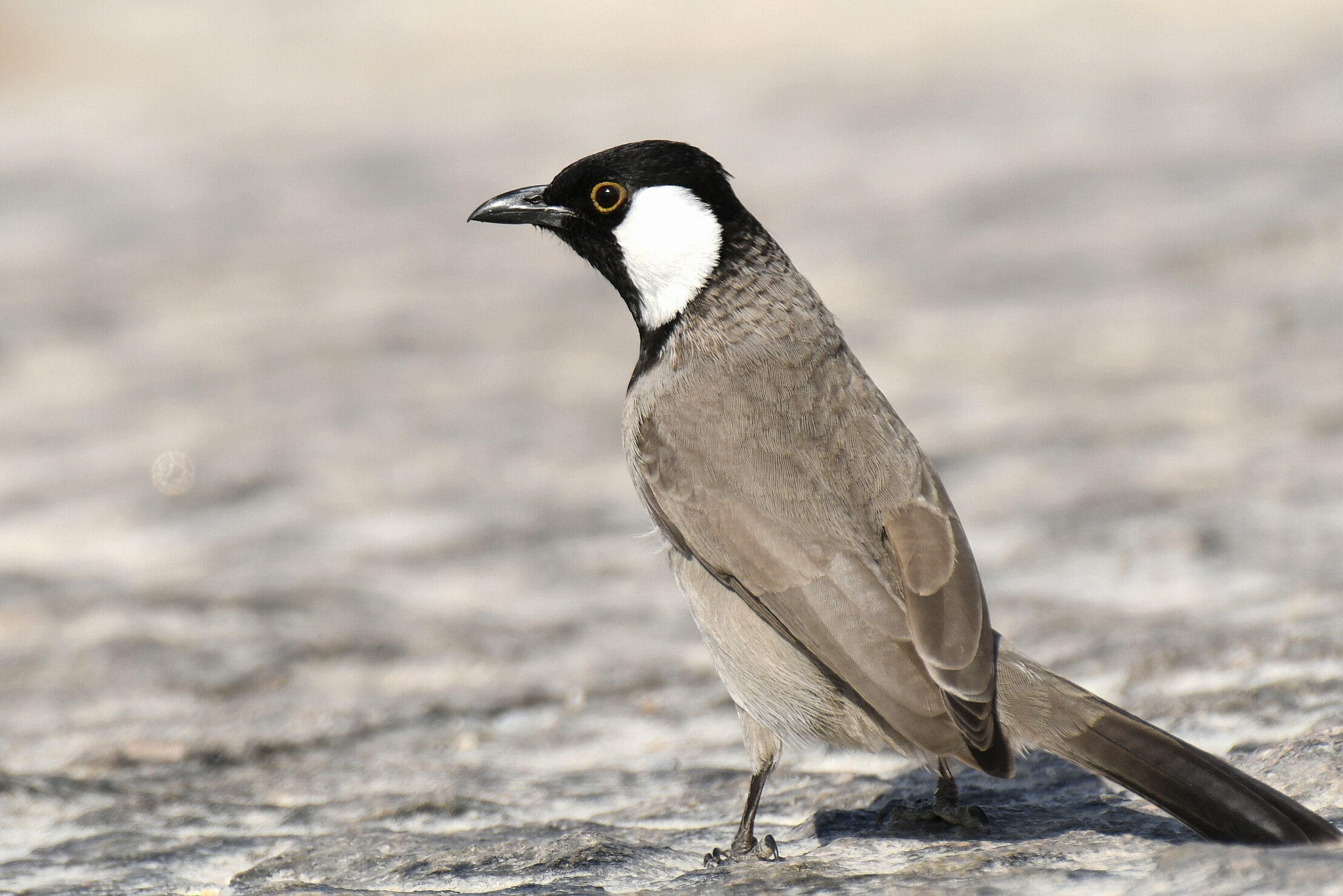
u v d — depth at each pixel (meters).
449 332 21.95
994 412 16.44
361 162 36.09
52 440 17.47
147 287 25.41
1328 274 20.52
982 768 5.98
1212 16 52.34
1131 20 53.75
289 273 26.03
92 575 12.95
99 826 7.85
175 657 10.69
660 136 35.50
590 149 34.25
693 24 58.53
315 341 21.53
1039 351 18.69
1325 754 6.90
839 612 6.66
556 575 12.62
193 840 7.51
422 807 7.80
